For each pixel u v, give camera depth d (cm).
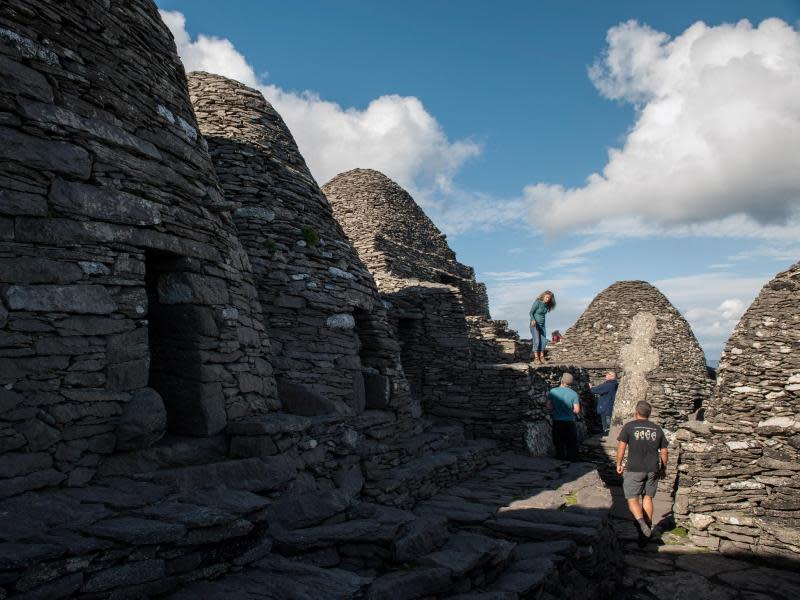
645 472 785
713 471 846
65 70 438
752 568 728
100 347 425
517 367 1068
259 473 477
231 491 421
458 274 1908
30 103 408
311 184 849
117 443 425
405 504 676
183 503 388
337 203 1772
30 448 372
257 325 611
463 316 1140
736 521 794
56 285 403
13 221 388
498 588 459
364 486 641
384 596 380
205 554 354
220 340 532
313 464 568
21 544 289
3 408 361
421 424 937
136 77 505
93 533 316
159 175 503
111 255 443
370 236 1450
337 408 680
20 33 411
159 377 516
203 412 494
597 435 1410
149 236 478
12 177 390
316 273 768
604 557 640
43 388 385
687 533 842
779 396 836
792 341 852
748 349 876
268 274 723
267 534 431
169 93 549
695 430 870
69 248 415
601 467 1195
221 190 614
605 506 693
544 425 1109
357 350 790
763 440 830
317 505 478
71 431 397
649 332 1789
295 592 346
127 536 312
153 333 525
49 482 377
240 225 734
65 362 400
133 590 312
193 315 509
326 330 748
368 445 707
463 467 854
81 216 426
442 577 422
